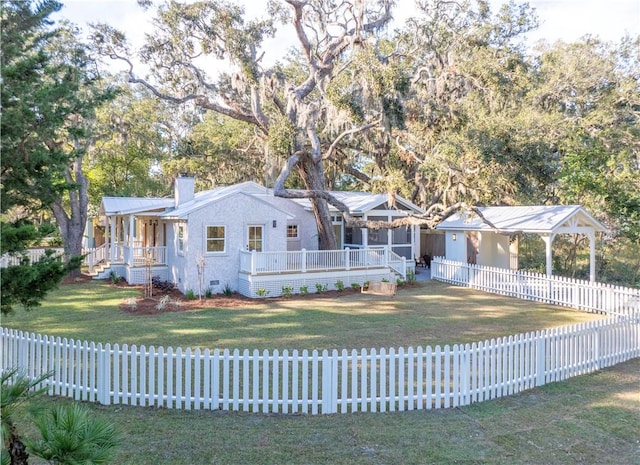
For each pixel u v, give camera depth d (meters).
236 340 11.60
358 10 19.06
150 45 21.88
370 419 6.95
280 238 20.30
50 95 6.00
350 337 11.89
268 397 7.46
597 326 9.45
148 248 21.22
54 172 6.21
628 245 24.67
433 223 19.75
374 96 18.41
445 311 15.34
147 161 34.38
